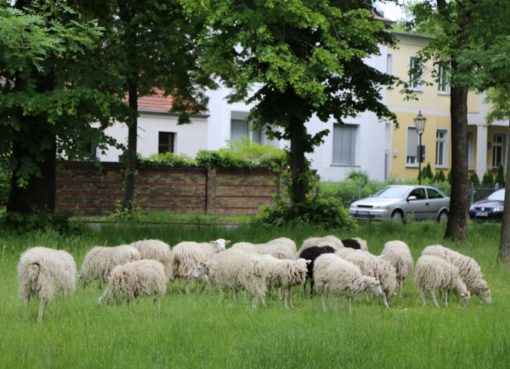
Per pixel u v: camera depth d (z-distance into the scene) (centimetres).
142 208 3022
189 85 2516
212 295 1145
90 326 869
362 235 1997
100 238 1712
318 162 4053
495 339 832
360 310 1055
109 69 2080
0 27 1468
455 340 834
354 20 1938
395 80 2302
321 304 1108
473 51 1631
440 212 3203
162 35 2092
